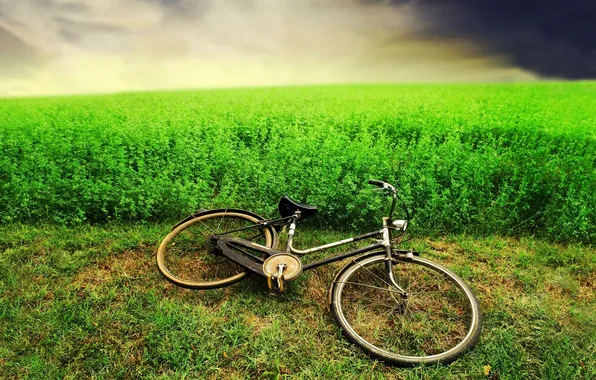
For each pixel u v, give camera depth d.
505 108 11.94
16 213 5.36
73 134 8.53
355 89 19.91
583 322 3.67
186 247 4.75
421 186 5.60
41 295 3.93
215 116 10.16
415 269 4.29
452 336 3.59
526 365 3.24
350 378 3.10
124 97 16.83
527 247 4.91
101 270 4.38
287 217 4.18
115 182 5.96
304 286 4.11
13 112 12.23
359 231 5.23
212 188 6.18
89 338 3.44
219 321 3.63
